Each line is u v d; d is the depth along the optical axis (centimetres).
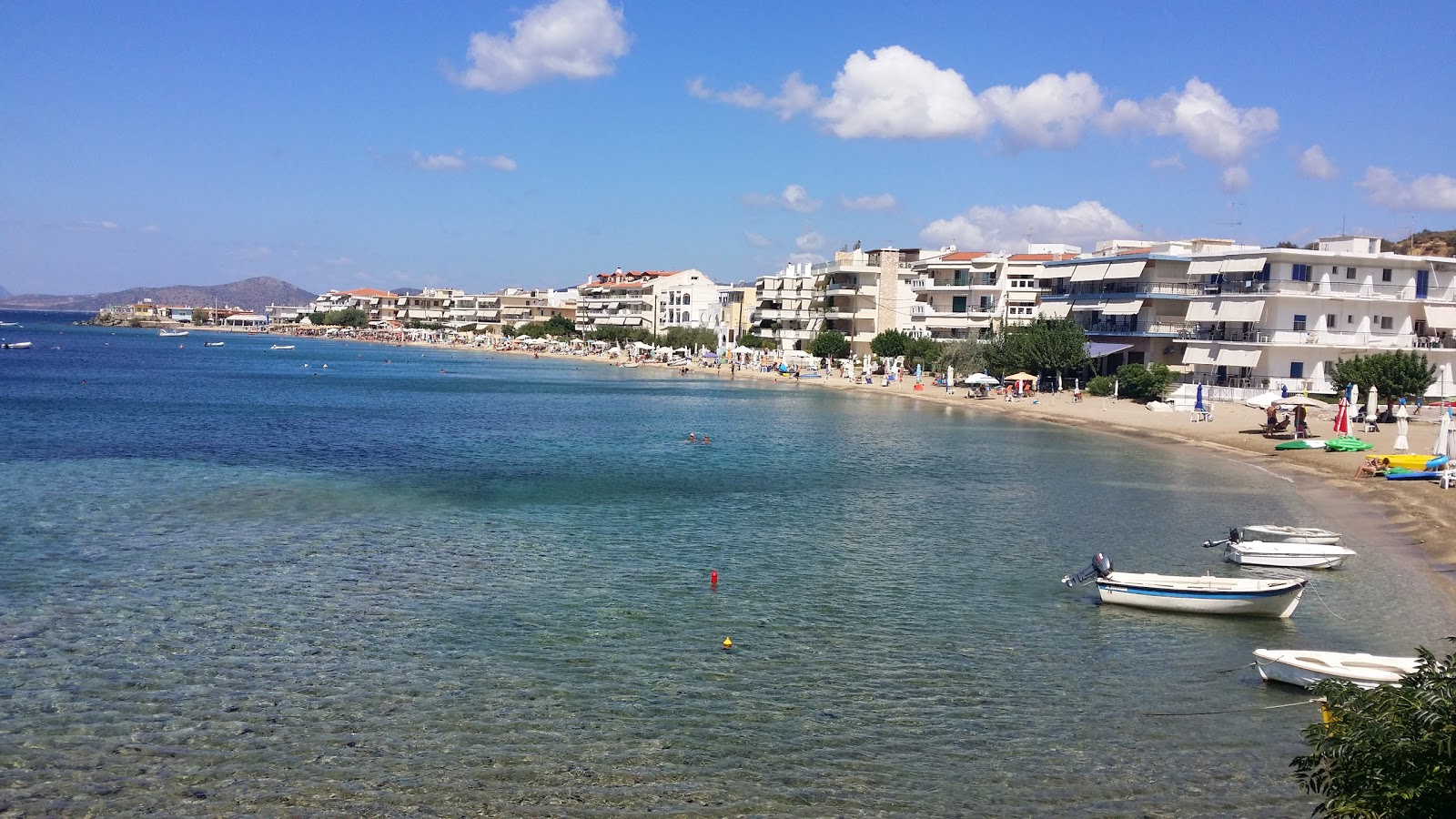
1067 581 3272
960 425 8994
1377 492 5012
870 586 3325
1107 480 5719
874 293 16438
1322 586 3334
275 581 3244
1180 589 3039
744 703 2322
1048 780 1970
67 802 1845
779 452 6938
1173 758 2069
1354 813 1362
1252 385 9144
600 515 4475
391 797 1877
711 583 3325
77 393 10638
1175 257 10438
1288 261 9056
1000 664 2598
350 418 8856
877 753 2081
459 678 2447
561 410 10281
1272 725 2227
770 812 1839
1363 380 7762
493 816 1814
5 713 2200
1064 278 12244
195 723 2170
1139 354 10750
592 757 2044
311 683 2397
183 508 4441
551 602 3086
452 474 5619
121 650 2589
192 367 16662
